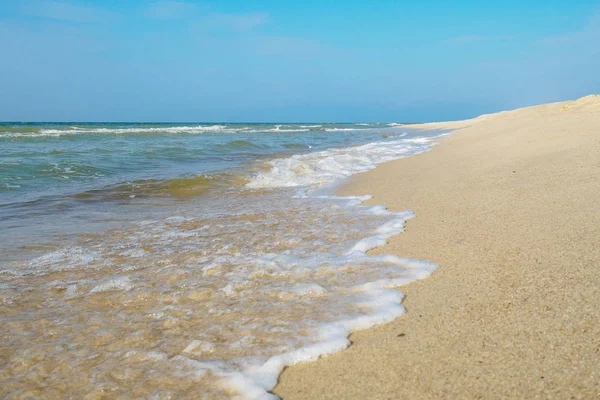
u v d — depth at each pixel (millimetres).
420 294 3137
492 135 15719
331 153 14328
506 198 5430
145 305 3246
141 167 11547
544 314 2588
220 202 7281
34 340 2777
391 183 8016
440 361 2277
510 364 2172
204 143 19594
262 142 21141
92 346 2684
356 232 4922
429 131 32125
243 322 2883
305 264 3936
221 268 3941
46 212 6582
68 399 2188
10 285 3703
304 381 2240
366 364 2330
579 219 4117
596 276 2936
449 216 5102
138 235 5219
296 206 6629
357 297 3168
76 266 4164
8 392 2256
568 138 9883
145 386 2258
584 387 1940
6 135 23938
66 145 17719
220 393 2176
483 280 3207
